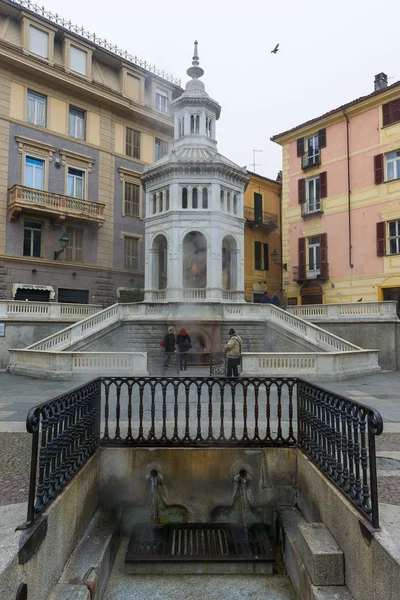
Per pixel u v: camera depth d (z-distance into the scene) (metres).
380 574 2.97
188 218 21.89
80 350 18.19
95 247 27.44
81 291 26.80
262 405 9.33
